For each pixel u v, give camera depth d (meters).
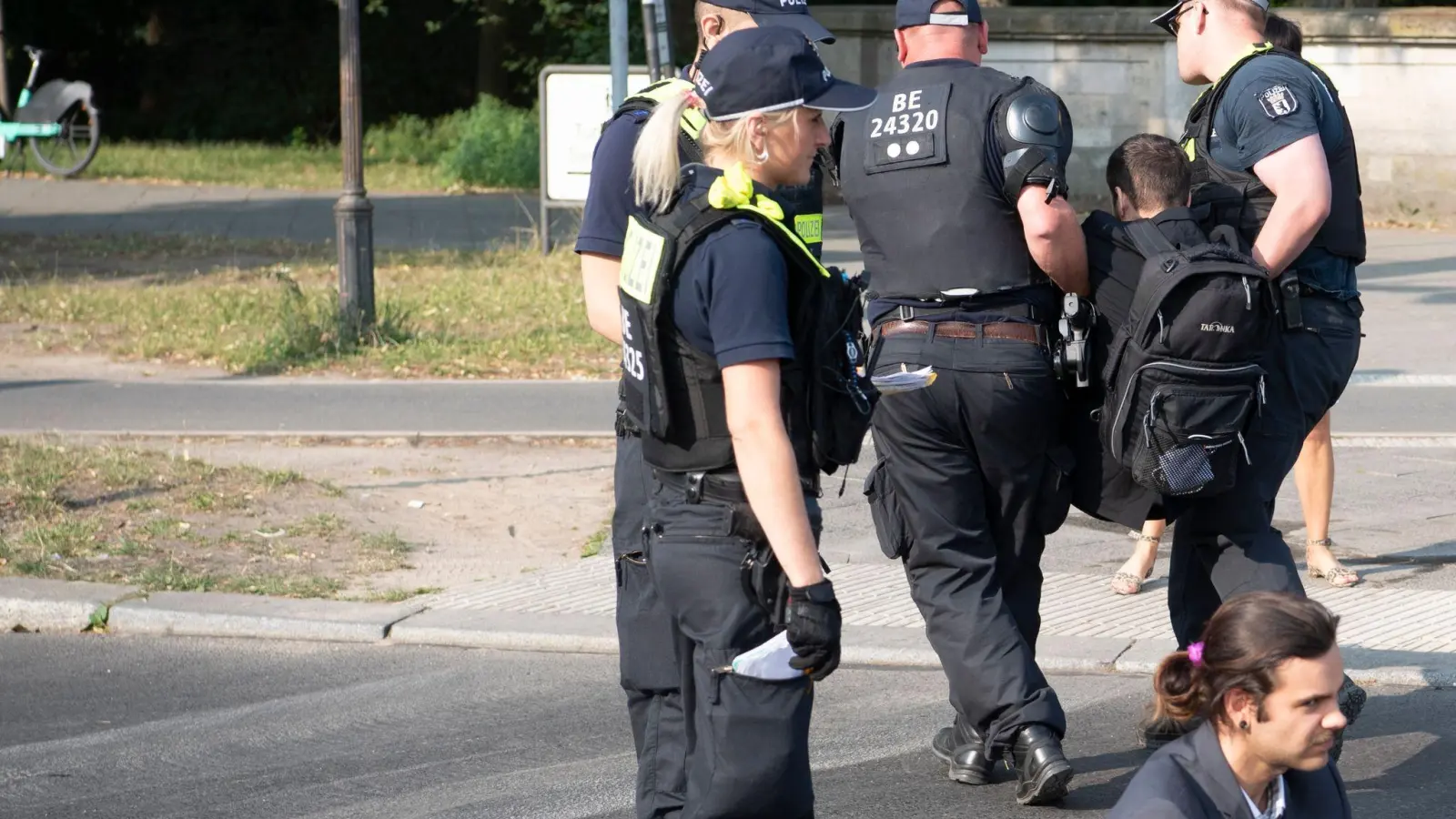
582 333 46.00
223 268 58.97
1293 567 16.72
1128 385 15.70
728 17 15.62
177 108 130.62
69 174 93.50
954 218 16.16
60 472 29.78
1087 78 82.44
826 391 12.17
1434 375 40.69
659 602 13.97
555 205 62.44
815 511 12.48
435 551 26.75
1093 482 16.92
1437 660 20.55
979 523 16.70
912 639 21.91
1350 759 17.73
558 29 111.75
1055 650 21.36
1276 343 16.56
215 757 18.36
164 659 21.95
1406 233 74.06
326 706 20.08
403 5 132.12
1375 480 31.00
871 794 17.00
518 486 30.98
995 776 17.41
